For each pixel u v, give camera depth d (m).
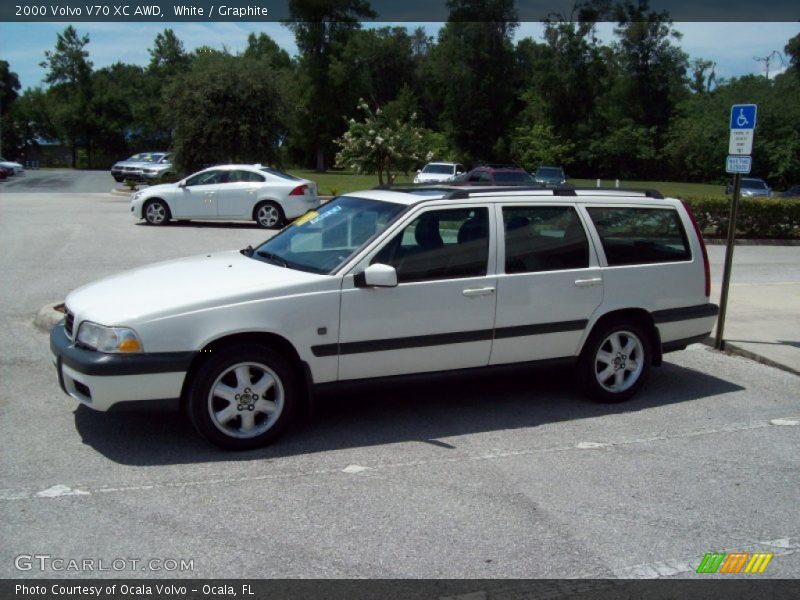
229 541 3.84
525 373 5.95
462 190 5.71
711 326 6.62
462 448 5.18
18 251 13.41
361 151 30.80
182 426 5.44
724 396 6.56
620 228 6.13
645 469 4.90
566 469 4.87
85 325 4.81
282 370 5.03
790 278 13.66
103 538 3.84
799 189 37.56
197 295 4.86
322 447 5.13
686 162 65.62
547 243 5.81
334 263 5.28
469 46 69.75
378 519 4.11
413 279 5.31
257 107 29.28
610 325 6.10
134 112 72.94
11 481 4.48
